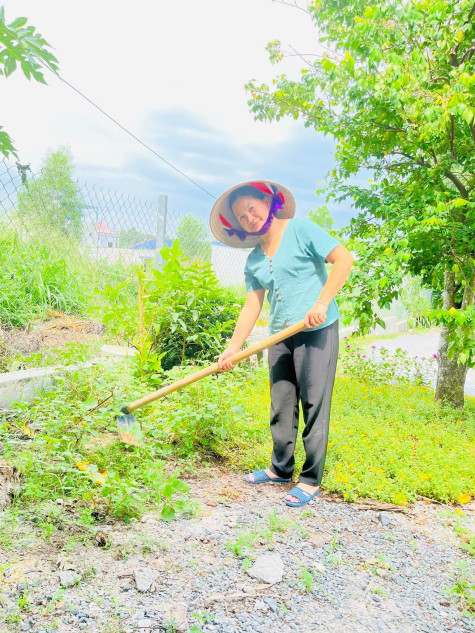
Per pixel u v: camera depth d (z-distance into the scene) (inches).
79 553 92.1
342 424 183.6
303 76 248.2
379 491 135.2
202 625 77.7
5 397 159.9
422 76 173.6
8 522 98.0
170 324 212.4
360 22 180.2
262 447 155.4
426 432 191.2
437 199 190.5
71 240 275.1
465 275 205.6
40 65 73.0
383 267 194.5
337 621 83.2
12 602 77.1
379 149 222.8
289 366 135.1
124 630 74.1
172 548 98.4
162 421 145.6
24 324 225.5
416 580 98.3
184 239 352.8
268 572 92.2
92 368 155.4
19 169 220.4
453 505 138.6
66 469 106.8
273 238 131.6
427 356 429.1
